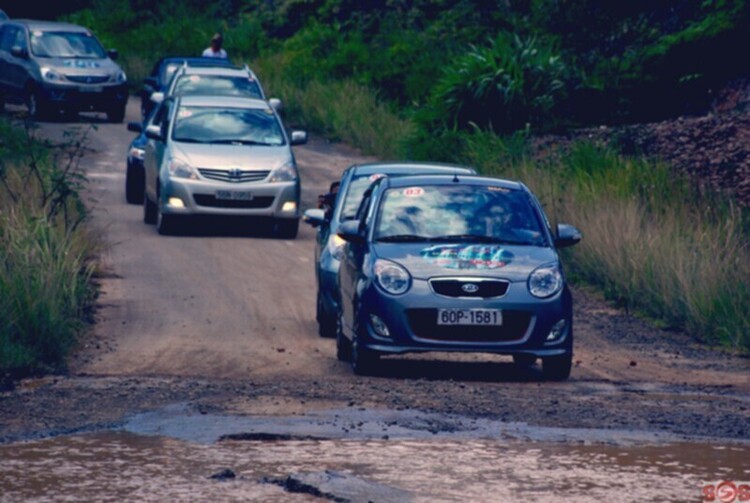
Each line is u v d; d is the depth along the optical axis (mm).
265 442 29344
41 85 118688
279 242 72250
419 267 39281
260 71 143375
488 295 38906
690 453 29234
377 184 43906
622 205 65500
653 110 102500
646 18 114750
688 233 60406
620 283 58031
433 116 102562
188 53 161125
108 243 67000
